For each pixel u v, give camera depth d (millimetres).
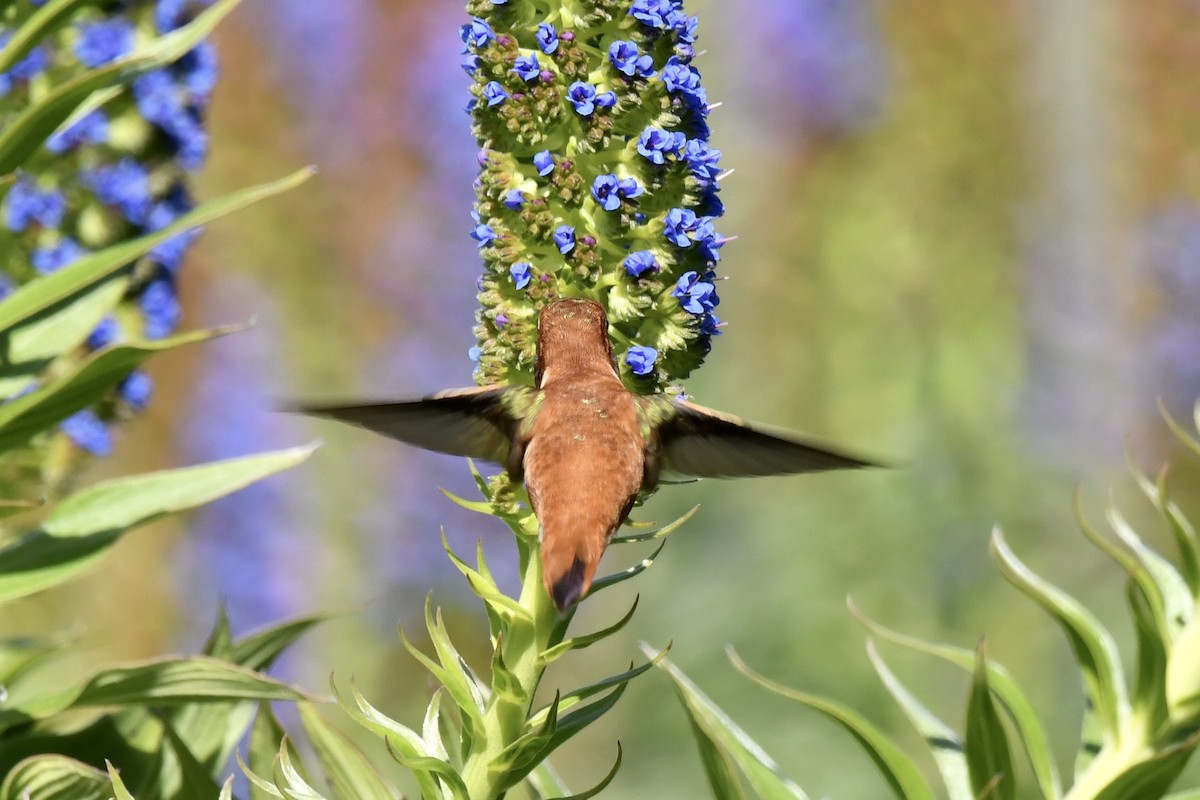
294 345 16312
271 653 6027
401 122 17953
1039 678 14578
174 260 7156
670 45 4781
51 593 13312
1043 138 16469
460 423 4887
